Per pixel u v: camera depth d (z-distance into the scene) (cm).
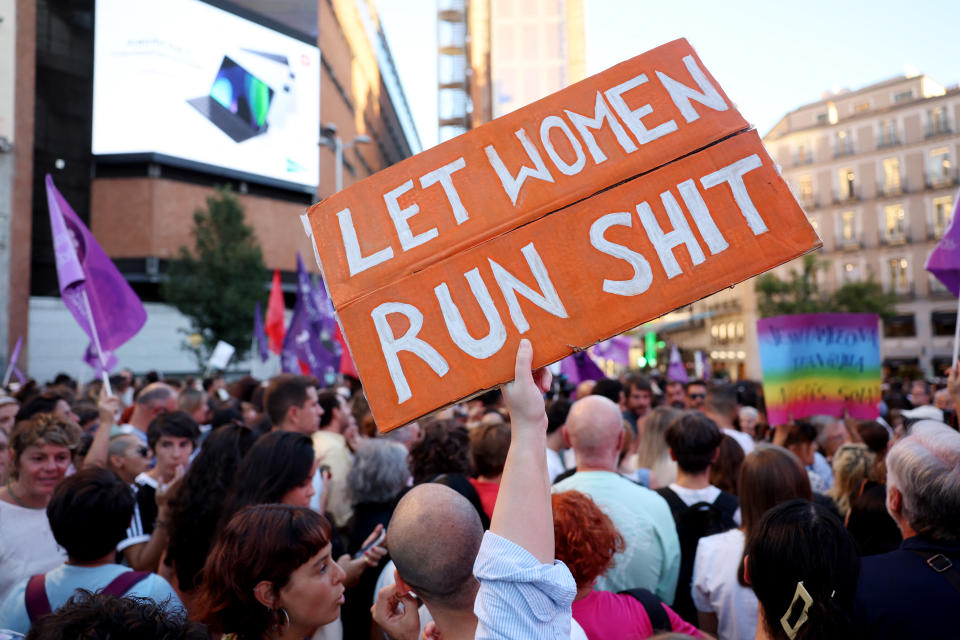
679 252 139
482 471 319
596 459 295
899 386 1417
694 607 303
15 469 299
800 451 474
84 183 3266
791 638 162
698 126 147
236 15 3666
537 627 110
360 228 148
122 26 3284
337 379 1330
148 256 3294
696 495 319
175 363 3341
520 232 142
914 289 4172
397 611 211
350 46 5028
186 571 278
